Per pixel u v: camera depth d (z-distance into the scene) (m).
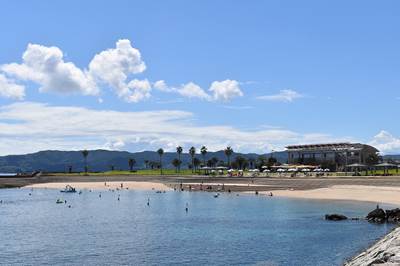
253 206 118.31
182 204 132.12
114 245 67.06
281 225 83.12
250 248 62.12
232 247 63.25
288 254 57.38
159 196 164.88
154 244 67.19
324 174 181.00
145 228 85.00
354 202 116.94
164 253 60.41
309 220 88.19
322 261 52.78
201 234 75.75
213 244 65.94
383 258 36.34
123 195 176.00
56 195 184.12
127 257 58.41
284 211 104.56
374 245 55.47
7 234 80.19
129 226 88.44
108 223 94.06
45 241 71.81
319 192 142.88
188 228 83.44
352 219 86.56
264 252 59.16
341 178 155.25
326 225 80.62
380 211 84.56
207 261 55.06
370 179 146.50
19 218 106.50
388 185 138.75
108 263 55.28
